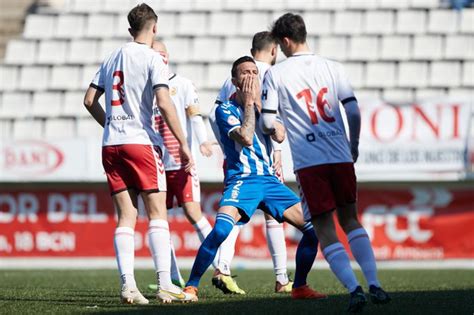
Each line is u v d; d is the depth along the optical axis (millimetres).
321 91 19812
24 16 82750
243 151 22797
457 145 55781
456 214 55188
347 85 19875
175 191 26922
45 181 57250
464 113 55938
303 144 19672
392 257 55344
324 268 52094
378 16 72500
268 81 20172
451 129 55938
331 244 19328
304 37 20453
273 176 23047
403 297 23438
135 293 21250
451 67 68438
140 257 55500
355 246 19312
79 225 57250
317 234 19719
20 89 70188
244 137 22109
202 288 28688
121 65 21453
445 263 55000
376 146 56031
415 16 72188
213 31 73062
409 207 55594
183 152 21344
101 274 42344
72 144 57219
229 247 25812
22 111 69000
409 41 70125
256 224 55375
